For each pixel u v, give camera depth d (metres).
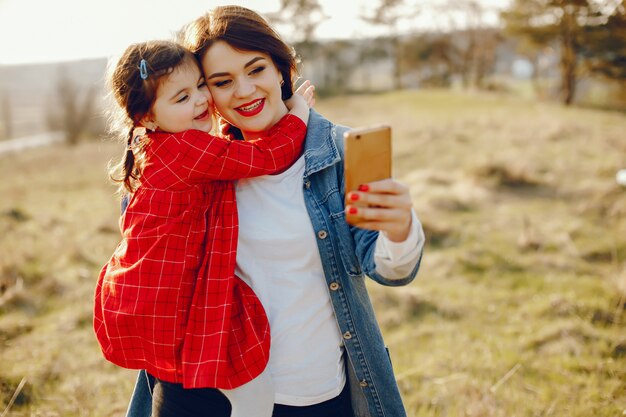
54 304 5.34
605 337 4.18
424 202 7.85
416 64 43.94
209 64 1.70
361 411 1.83
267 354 1.64
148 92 1.68
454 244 6.52
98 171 13.23
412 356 4.08
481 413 3.13
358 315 1.73
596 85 28.64
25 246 6.74
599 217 7.15
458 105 22.88
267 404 1.64
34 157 17.78
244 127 1.78
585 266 5.71
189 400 1.69
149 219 1.67
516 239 6.54
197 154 1.64
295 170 1.74
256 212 1.72
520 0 24.95
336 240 1.69
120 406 3.40
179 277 1.65
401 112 20.84
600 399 3.32
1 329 4.67
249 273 1.71
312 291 1.71
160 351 1.64
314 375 1.70
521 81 45.06
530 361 3.87
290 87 1.86
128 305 1.65
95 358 4.18
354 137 1.36
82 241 7.15
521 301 4.98
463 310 4.85
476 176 8.98
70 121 22.86
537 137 12.45
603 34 22.20
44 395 3.64
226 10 1.71
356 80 51.06
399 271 1.49
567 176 9.11
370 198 1.38
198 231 1.69
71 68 23.58
